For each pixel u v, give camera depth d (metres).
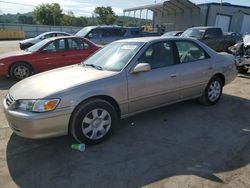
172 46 4.82
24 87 3.80
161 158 3.51
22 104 3.49
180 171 3.20
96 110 3.79
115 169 3.26
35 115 3.34
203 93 5.41
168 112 5.23
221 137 4.12
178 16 36.34
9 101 3.70
